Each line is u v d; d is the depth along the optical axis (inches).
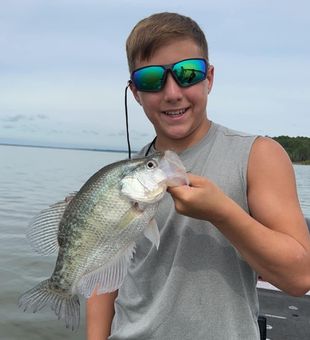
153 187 20.6
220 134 24.9
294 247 19.7
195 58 23.5
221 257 22.9
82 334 62.7
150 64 23.9
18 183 287.0
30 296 23.1
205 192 19.0
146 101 24.6
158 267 24.3
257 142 23.2
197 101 24.0
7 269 88.3
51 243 23.1
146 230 21.5
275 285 20.5
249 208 22.4
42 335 61.9
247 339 21.9
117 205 21.6
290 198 21.4
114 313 28.4
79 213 22.3
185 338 22.6
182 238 23.6
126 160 22.1
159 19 24.0
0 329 62.8
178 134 24.2
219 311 22.4
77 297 22.3
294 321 42.2
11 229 128.3
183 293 23.0
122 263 21.7
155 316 23.3
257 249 19.5
